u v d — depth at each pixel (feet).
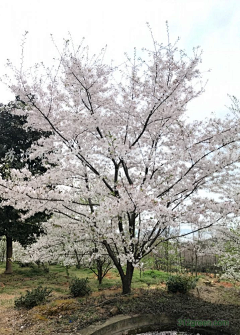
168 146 21.57
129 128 21.12
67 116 18.17
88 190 18.86
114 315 16.26
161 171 20.49
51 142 19.84
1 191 15.08
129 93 20.30
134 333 15.71
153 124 20.18
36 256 22.31
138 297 19.61
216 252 22.07
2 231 31.30
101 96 19.53
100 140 17.98
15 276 32.22
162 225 16.22
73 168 18.29
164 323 16.67
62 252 22.68
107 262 28.30
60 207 18.40
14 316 16.75
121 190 14.73
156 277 31.71
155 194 17.60
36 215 31.71
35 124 19.71
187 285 22.08
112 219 18.93
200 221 17.15
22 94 17.31
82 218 19.26
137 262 18.69
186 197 18.31
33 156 19.88
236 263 24.07
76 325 14.69
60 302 18.51
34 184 16.46
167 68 18.45
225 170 18.72
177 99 19.36
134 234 19.97
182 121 20.10
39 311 17.08
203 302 19.54
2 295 22.98
